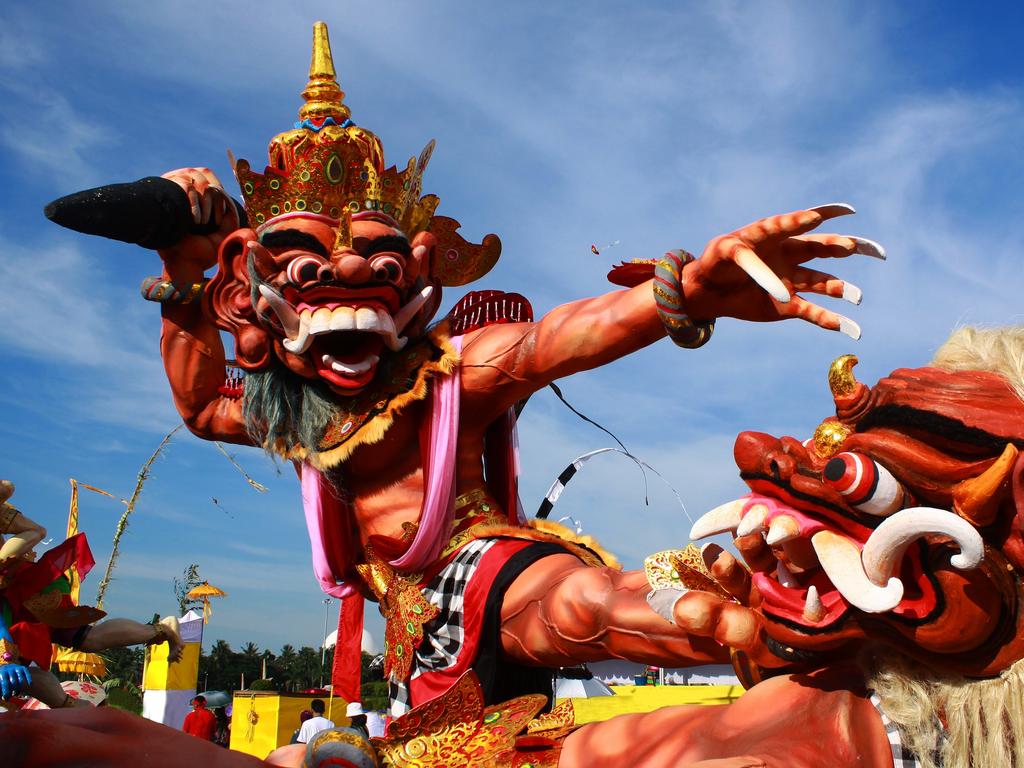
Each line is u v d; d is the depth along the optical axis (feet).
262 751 34.37
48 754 5.90
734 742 5.63
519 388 10.14
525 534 9.82
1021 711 4.93
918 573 5.09
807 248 7.77
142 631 16.21
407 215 11.38
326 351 10.36
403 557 9.74
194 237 11.64
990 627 4.96
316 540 10.67
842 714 5.48
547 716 7.51
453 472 9.92
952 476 5.08
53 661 19.90
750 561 5.96
